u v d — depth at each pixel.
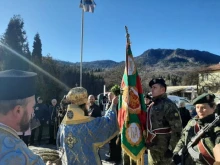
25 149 1.20
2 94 1.29
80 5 22.28
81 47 22.17
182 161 3.25
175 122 3.77
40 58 31.52
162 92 4.00
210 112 3.14
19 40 29.86
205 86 45.22
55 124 10.79
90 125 3.14
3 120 1.32
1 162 1.10
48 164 2.04
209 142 2.98
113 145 7.89
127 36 4.10
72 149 3.07
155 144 3.86
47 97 28.08
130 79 3.96
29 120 1.42
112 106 3.39
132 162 4.73
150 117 3.96
